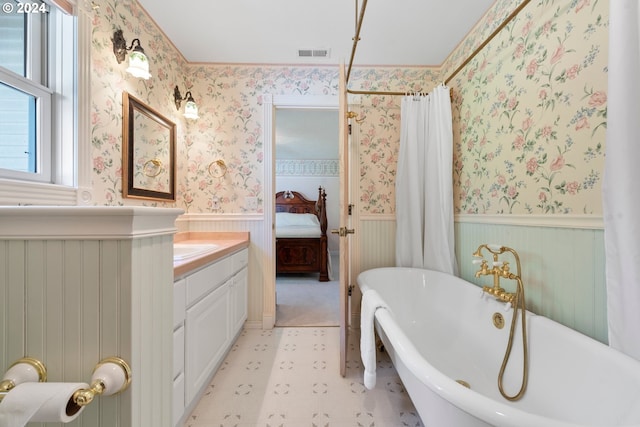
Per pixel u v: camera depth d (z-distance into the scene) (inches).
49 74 46.4
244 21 71.0
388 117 93.0
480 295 59.4
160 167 74.4
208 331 57.8
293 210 228.1
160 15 69.0
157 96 73.7
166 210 23.3
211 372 60.3
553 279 48.5
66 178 47.1
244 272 85.8
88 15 49.2
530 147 53.4
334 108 93.6
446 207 77.8
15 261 19.0
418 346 65.5
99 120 53.0
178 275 44.7
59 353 19.1
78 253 19.0
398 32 75.1
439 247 79.4
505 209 60.5
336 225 237.6
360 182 92.7
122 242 19.0
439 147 78.9
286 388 59.9
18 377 18.2
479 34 70.1
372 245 93.0
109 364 18.5
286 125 153.1
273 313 91.7
